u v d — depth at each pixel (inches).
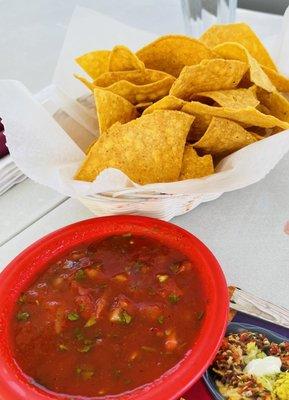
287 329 12.4
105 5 27.9
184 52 15.6
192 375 10.7
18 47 26.0
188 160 14.1
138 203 13.9
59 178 13.6
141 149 13.6
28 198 17.4
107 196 13.6
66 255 13.8
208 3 23.0
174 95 14.1
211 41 16.9
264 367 11.5
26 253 13.5
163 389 10.5
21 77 23.5
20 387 11.0
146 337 11.6
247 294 13.4
